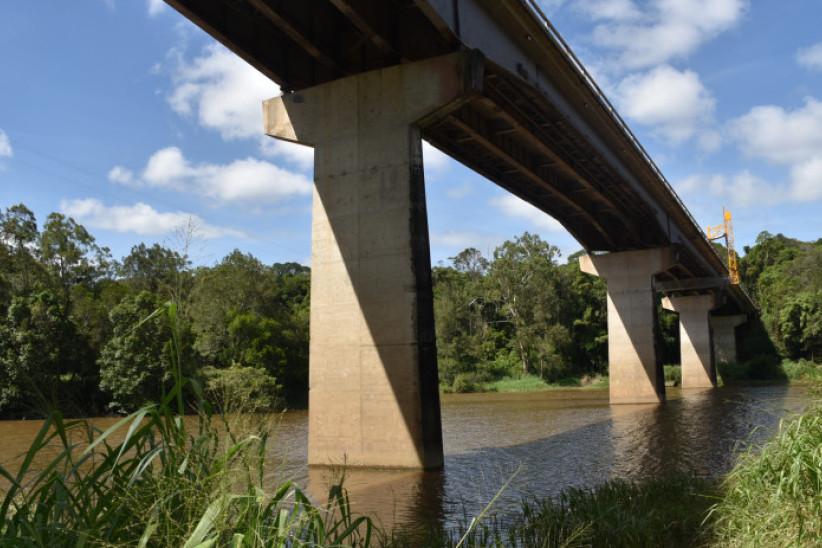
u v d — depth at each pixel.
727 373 83.88
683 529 8.83
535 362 92.25
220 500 3.68
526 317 93.88
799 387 56.50
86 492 4.12
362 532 10.02
